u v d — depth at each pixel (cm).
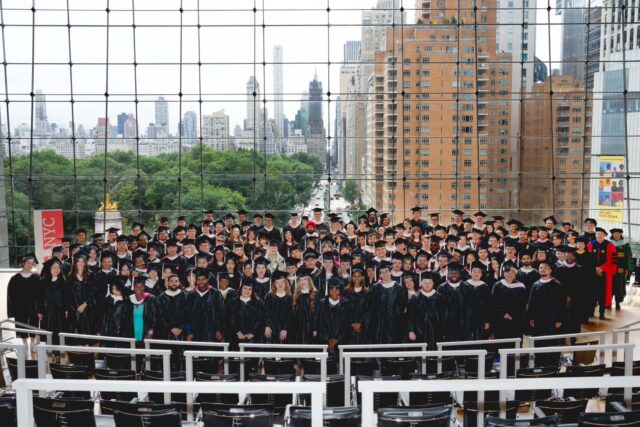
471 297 814
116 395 536
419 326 796
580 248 1017
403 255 864
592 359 798
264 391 271
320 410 270
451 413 404
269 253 977
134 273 882
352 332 789
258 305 781
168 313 784
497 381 277
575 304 939
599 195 1434
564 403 448
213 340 791
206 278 794
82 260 866
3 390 562
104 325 818
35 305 879
